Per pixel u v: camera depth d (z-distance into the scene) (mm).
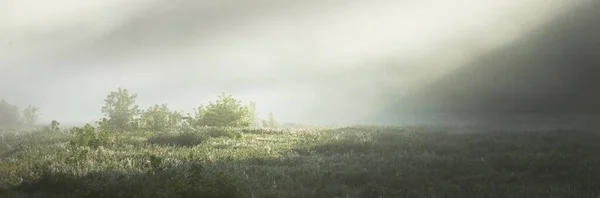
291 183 9852
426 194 8953
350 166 12117
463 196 8711
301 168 11695
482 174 11148
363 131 23422
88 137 16734
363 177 10758
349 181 10492
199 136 19031
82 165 11562
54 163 11758
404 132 22297
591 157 13867
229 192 8445
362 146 16750
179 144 17656
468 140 19328
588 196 8555
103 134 17609
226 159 12930
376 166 12328
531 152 15430
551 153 14602
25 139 20719
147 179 9648
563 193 8859
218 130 21500
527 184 10039
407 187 9961
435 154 14984
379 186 9891
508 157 13852
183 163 11820
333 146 16781
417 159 13500
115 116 26875
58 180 9852
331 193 9078
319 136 20375
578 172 11023
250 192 8789
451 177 11141
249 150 15164
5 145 19375
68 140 20156
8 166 12430
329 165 12156
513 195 8719
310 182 10133
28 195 8992
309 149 16156
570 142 18078
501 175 11062
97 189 8703
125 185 9000
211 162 12250
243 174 10320
